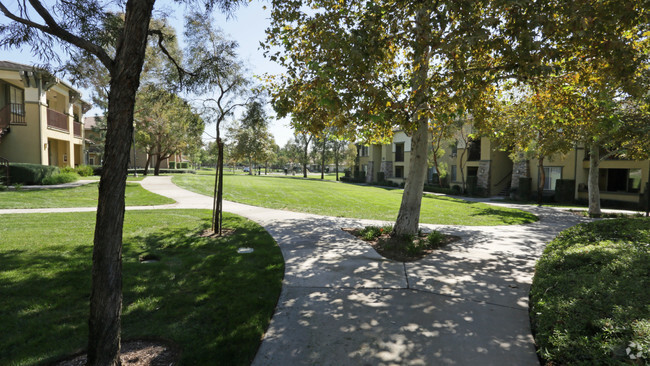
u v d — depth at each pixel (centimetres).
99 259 254
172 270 519
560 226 1091
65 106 2217
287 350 312
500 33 529
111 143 251
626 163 1895
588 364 238
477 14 583
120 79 248
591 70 627
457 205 1741
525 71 501
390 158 3900
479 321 373
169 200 1442
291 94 705
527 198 2312
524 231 970
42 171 1709
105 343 255
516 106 1180
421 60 719
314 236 815
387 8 557
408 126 576
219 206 797
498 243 790
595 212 1438
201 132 949
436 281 505
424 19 516
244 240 736
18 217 919
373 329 353
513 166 2559
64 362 287
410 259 628
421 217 1243
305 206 1470
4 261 519
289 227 928
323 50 600
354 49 482
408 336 338
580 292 350
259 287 459
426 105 569
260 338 333
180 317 368
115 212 256
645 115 1171
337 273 537
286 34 733
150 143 3228
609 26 475
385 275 530
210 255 607
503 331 350
